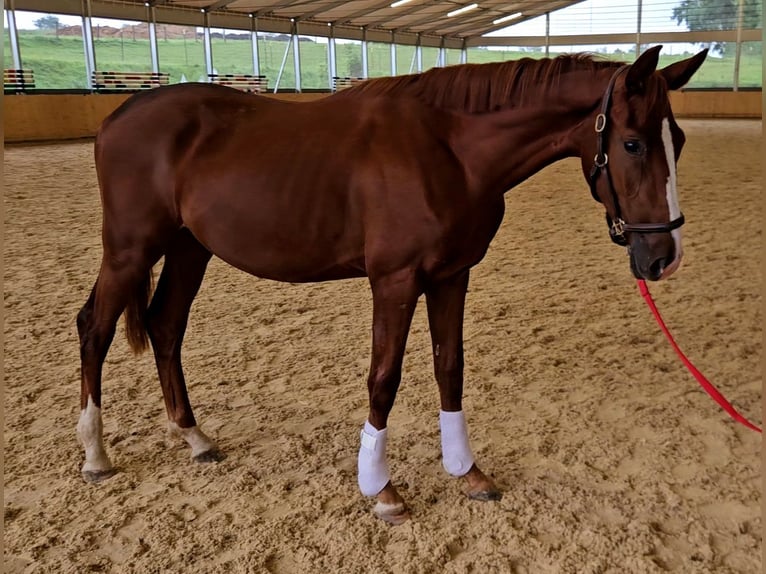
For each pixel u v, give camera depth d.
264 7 19.97
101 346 2.34
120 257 2.31
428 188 1.87
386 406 2.03
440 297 2.11
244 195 2.07
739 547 1.93
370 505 2.16
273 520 2.08
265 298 4.43
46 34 15.86
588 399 2.91
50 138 13.96
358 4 21.61
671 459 2.41
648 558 1.87
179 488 2.29
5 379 3.13
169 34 18.72
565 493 2.20
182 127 2.20
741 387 3.00
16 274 4.81
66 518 2.11
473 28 28.22
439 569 1.85
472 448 2.51
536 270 4.98
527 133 1.93
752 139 13.75
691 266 4.95
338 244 2.04
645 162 1.76
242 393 3.02
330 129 2.04
